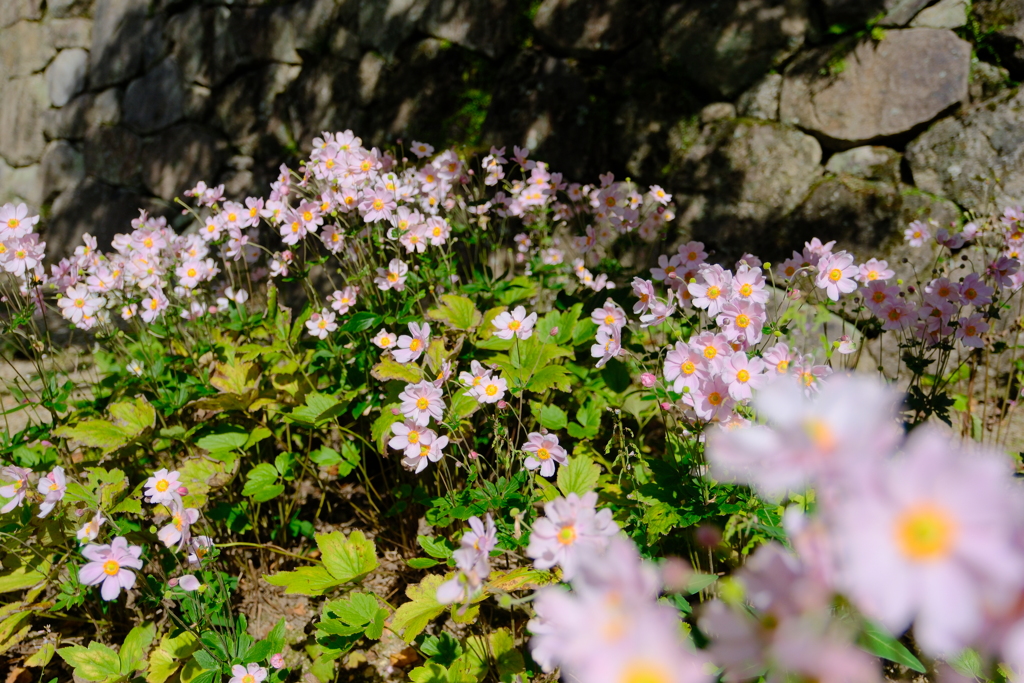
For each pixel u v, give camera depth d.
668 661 0.67
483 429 2.26
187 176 4.41
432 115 3.75
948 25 2.77
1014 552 0.58
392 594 2.26
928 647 0.58
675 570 0.83
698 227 3.17
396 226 2.46
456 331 2.43
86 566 1.51
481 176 3.47
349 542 2.00
